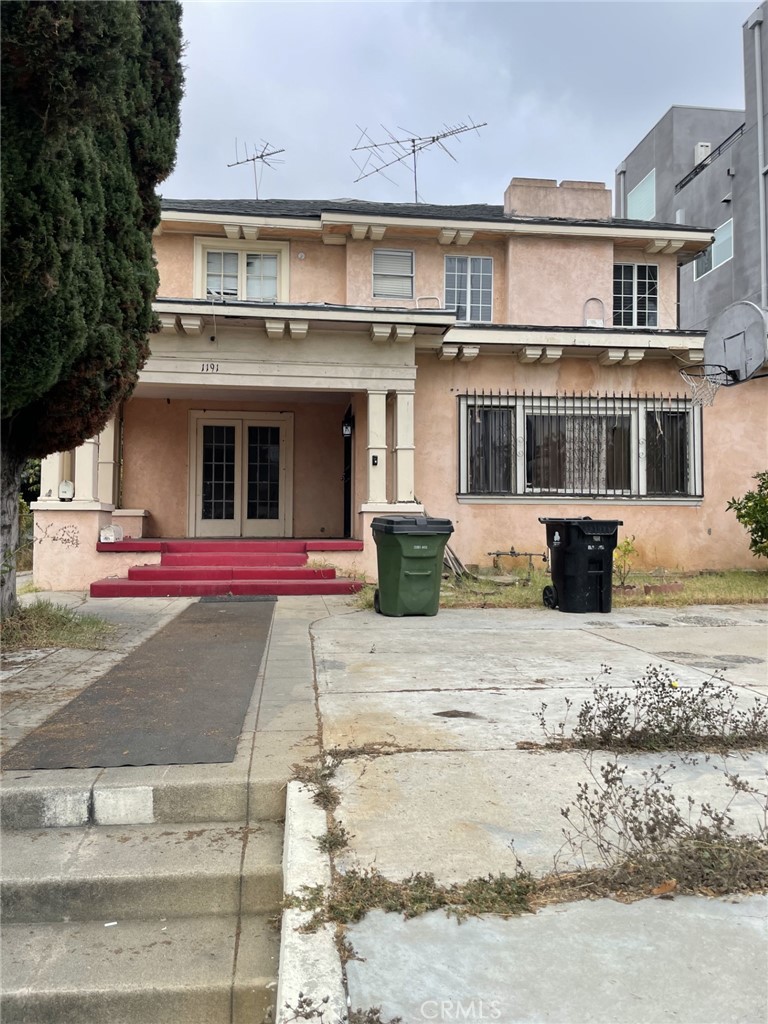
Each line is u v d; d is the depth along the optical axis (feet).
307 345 39.70
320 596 35.42
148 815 11.65
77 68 16.75
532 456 43.86
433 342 41.60
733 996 7.00
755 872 9.07
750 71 79.97
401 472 40.09
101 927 9.67
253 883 10.02
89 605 31.73
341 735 13.96
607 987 7.13
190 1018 8.29
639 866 9.07
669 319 51.11
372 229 46.93
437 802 11.05
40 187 18.60
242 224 45.93
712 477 44.73
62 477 38.60
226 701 16.37
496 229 47.96
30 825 11.51
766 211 77.00
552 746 13.42
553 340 42.37
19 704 16.03
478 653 21.77
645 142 102.99
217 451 48.80
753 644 23.39
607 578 30.53
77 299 20.18
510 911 8.38
